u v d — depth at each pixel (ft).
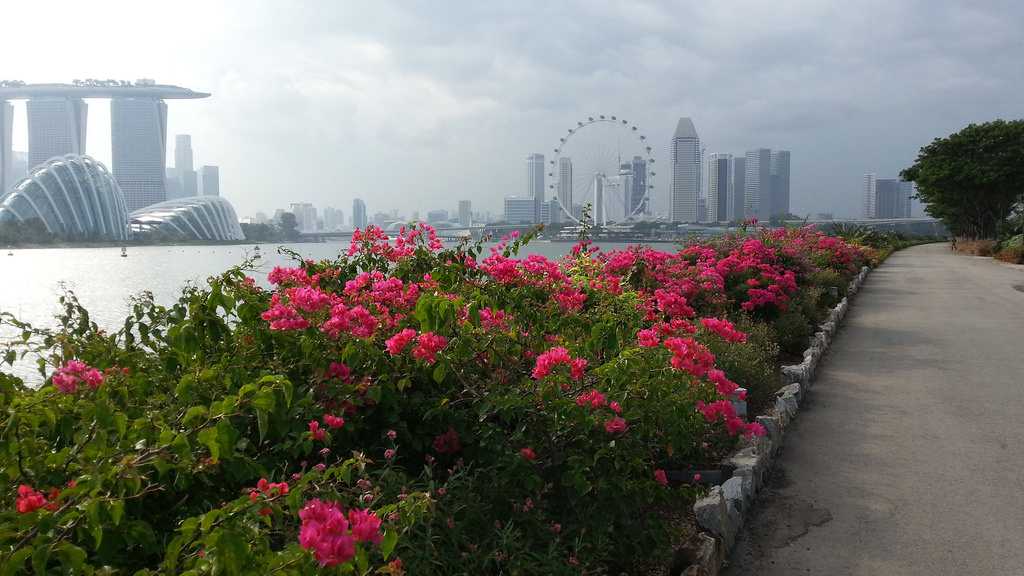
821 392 27.55
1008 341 37.91
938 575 13.47
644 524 13.04
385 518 8.13
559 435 12.85
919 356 34.27
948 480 18.21
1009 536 14.97
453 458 12.98
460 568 9.78
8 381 9.89
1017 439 21.36
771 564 14.06
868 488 17.83
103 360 12.50
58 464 8.87
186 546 7.71
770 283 37.63
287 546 7.18
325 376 11.86
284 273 16.78
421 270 21.79
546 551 11.05
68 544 6.94
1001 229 152.97
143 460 8.13
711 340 23.61
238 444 9.59
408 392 13.17
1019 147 155.94
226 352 12.26
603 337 15.79
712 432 18.28
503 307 17.12
